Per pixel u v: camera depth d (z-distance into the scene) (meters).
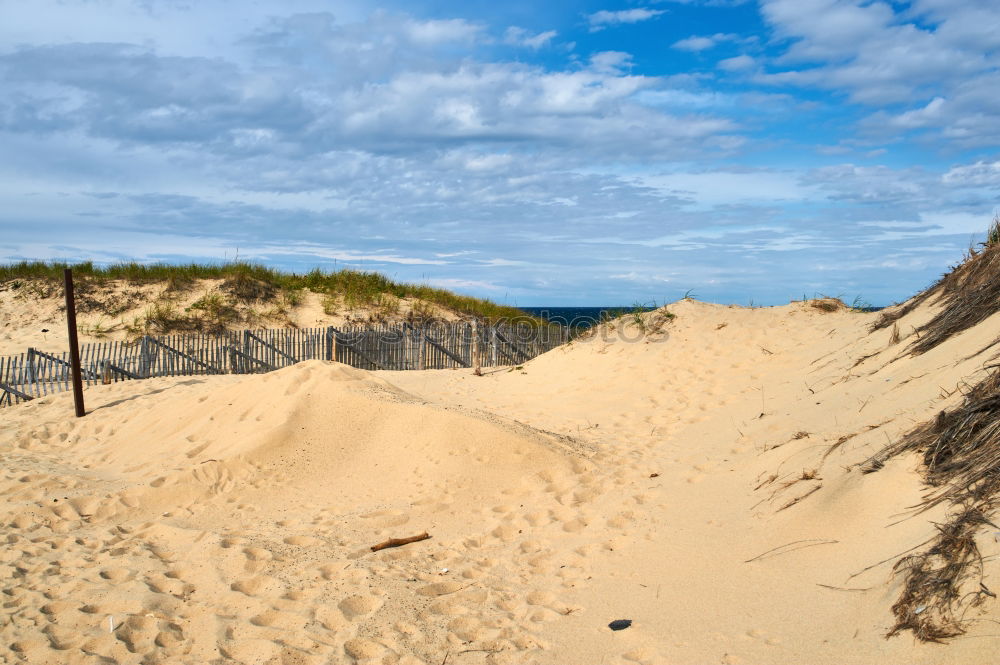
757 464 5.74
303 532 5.43
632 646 3.55
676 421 8.43
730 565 4.20
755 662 3.17
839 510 4.18
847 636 3.11
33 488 6.52
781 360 9.44
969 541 3.05
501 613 4.06
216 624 3.94
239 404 7.99
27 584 4.56
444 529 5.51
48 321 16.73
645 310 12.34
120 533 5.59
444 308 21.44
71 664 3.59
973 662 2.58
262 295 18.80
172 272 18.72
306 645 3.69
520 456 6.62
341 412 7.37
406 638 3.75
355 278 21.11
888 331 7.72
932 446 4.03
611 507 5.71
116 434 8.59
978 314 5.98
